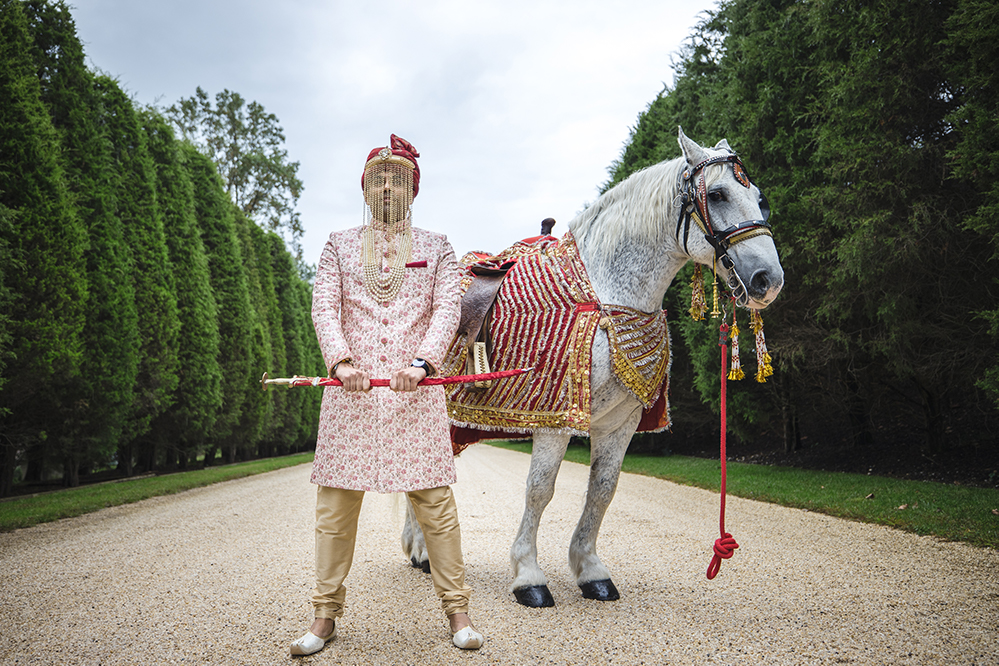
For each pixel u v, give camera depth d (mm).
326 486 2264
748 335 9609
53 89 10344
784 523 5105
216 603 2889
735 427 11703
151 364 12133
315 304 2309
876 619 2500
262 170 28875
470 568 3562
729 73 10188
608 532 4785
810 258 8273
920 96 7297
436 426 2303
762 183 9227
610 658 2115
